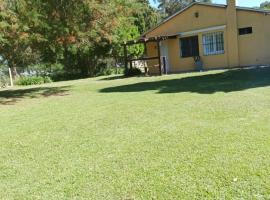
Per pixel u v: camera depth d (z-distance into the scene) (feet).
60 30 53.98
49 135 25.80
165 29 89.10
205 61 84.12
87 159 19.42
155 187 15.07
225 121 25.04
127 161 18.48
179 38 87.25
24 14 47.01
